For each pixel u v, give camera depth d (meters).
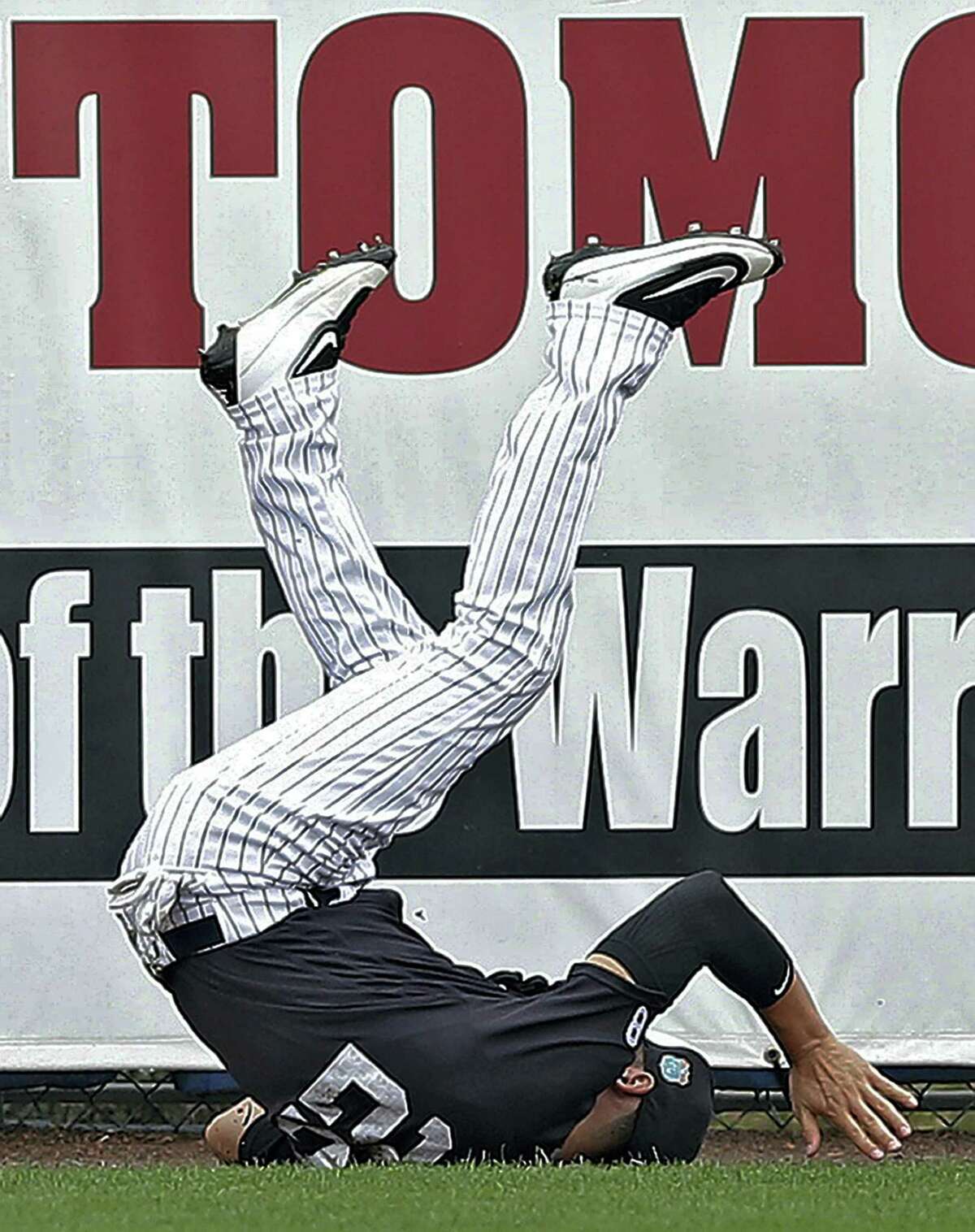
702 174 18.44
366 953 12.94
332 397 14.84
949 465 18.44
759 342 18.41
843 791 18.52
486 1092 12.38
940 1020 18.52
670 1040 18.55
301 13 18.41
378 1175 11.59
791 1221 9.67
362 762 13.43
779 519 18.45
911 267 18.44
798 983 13.15
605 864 18.48
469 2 18.42
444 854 18.44
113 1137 19.31
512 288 18.47
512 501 14.03
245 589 18.50
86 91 18.38
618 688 18.47
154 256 18.39
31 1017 18.50
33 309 18.38
